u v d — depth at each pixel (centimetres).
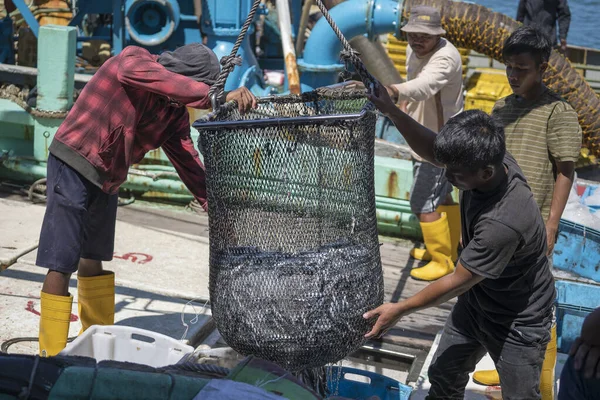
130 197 712
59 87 650
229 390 247
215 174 303
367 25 705
